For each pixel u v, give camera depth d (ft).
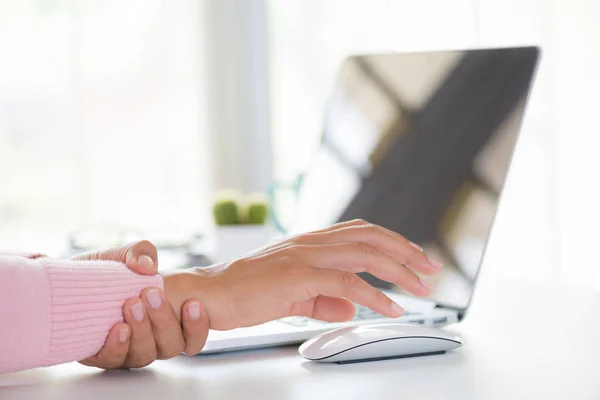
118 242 6.92
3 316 2.23
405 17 9.77
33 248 10.77
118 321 2.39
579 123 8.11
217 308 2.48
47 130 10.76
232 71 11.60
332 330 2.57
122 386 2.19
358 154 3.95
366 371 2.25
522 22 8.54
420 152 3.55
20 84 10.62
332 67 10.76
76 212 10.93
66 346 2.30
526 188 8.67
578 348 2.47
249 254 2.66
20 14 10.56
